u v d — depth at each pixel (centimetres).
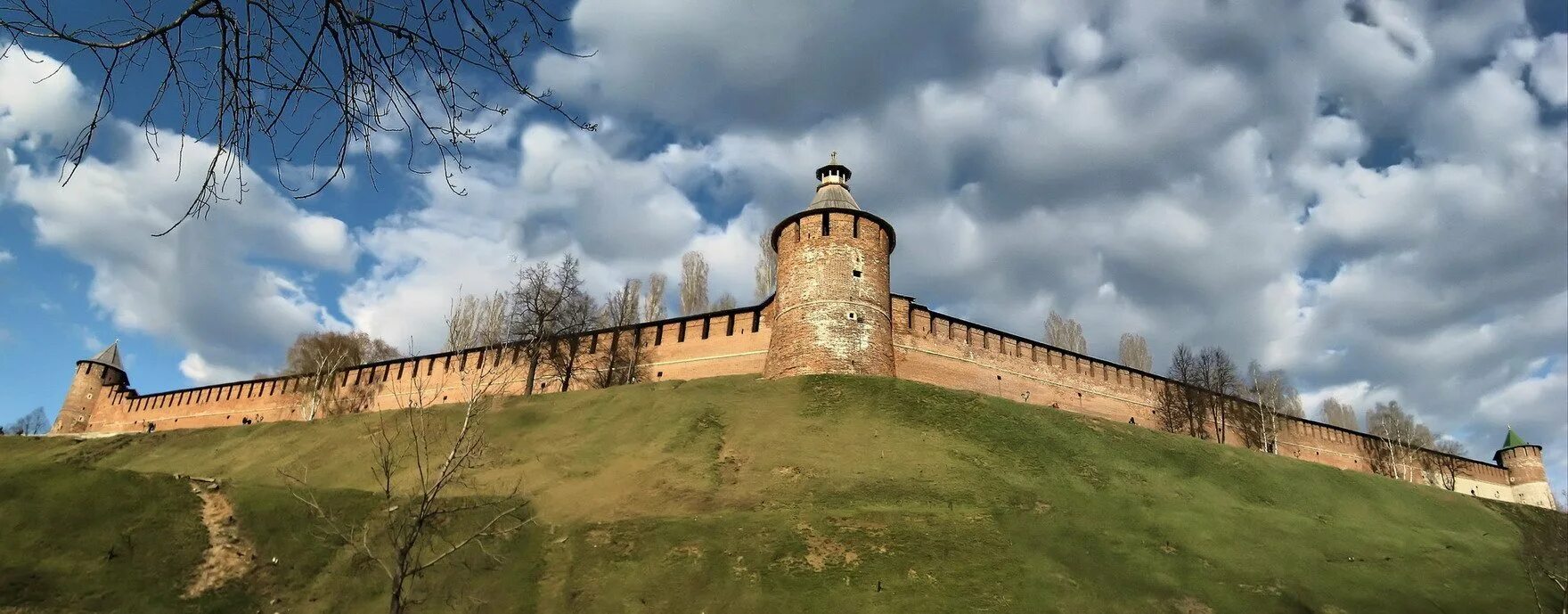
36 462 5106
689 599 2783
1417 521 4953
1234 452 5409
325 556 3025
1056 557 3194
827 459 4081
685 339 6216
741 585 2862
